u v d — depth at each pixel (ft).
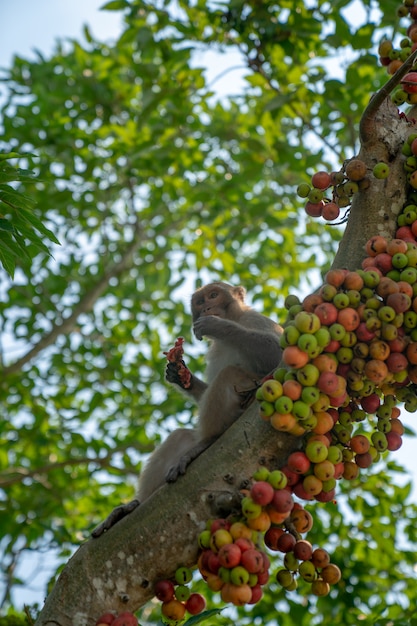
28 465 46.39
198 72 40.73
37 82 48.11
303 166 38.70
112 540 14.98
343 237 16.63
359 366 14.88
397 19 29.94
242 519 14.28
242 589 13.53
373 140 16.63
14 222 19.79
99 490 44.32
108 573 14.73
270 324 28.45
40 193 48.14
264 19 34.53
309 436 14.82
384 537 34.14
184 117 42.96
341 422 15.76
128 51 45.83
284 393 14.39
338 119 35.53
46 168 47.09
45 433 44.32
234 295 32.17
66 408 45.60
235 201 44.93
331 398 14.73
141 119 41.50
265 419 14.74
